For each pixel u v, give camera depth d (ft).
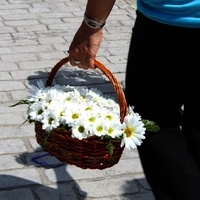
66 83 13.12
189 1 6.86
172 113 7.47
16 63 14.02
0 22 16.66
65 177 9.86
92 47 7.35
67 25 16.80
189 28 6.94
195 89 7.26
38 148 10.59
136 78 7.35
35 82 13.14
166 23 6.97
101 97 7.77
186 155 7.49
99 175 9.97
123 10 18.45
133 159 10.47
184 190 7.42
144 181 9.92
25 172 9.93
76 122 7.11
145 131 7.46
